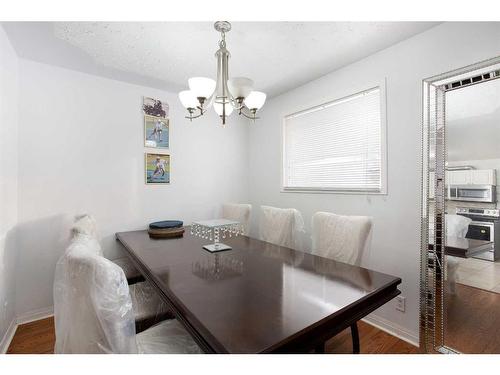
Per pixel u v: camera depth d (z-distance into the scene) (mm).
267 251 1842
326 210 2539
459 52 1630
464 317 1603
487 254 1517
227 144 3402
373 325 2092
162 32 1796
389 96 2004
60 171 2314
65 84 2344
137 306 1614
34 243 2197
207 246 1946
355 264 1616
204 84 1451
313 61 2236
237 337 801
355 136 2309
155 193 2842
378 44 1968
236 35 1838
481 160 1539
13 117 1991
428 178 1766
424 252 1790
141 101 2754
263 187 3348
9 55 1896
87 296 910
